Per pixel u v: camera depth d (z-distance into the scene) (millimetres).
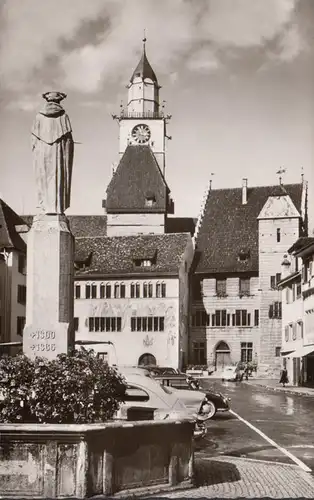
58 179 15930
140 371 20453
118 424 11820
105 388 13273
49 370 12914
